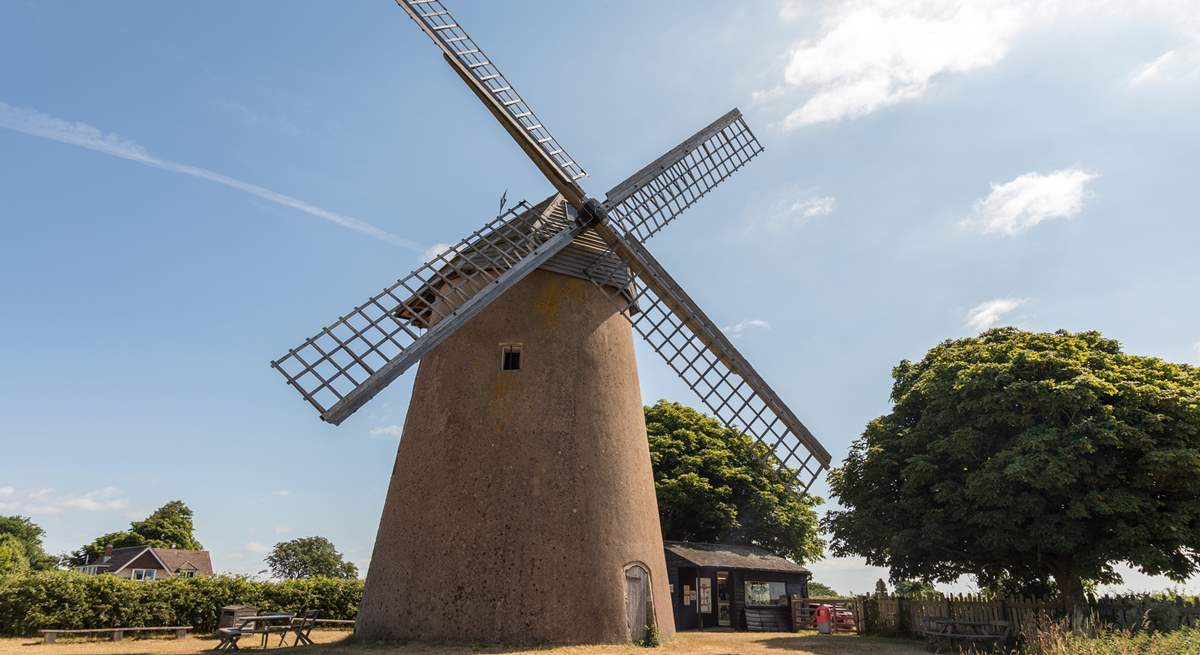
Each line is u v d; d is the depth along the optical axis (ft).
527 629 44.47
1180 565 54.24
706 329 57.72
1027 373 59.11
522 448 49.37
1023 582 68.80
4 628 59.21
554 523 47.57
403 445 53.93
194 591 66.95
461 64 51.93
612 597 47.14
